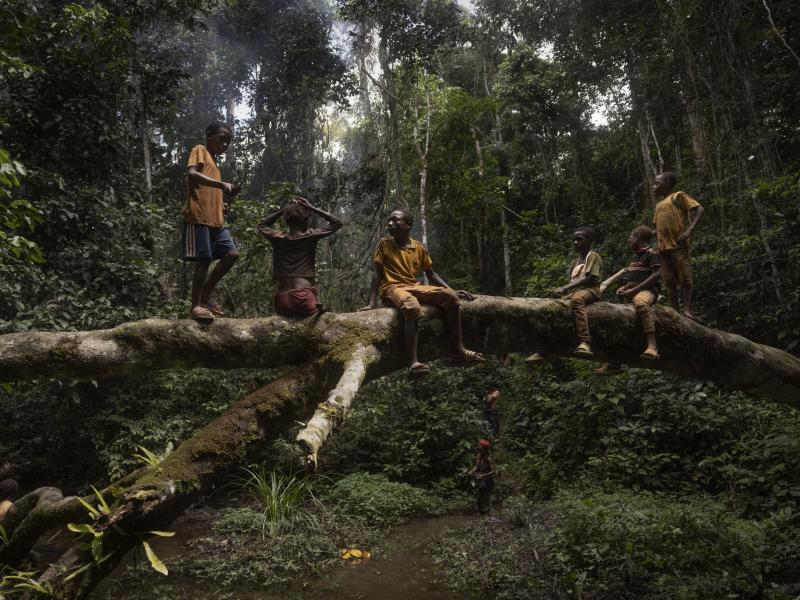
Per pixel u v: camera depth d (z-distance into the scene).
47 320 7.37
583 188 17.56
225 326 3.76
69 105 8.82
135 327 3.61
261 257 10.81
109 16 9.33
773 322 8.09
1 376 3.45
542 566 5.46
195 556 6.26
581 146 18.56
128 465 8.27
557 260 11.66
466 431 9.55
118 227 9.17
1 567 3.54
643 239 4.98
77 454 9.14
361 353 3.77
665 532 5.09
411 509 7.80
